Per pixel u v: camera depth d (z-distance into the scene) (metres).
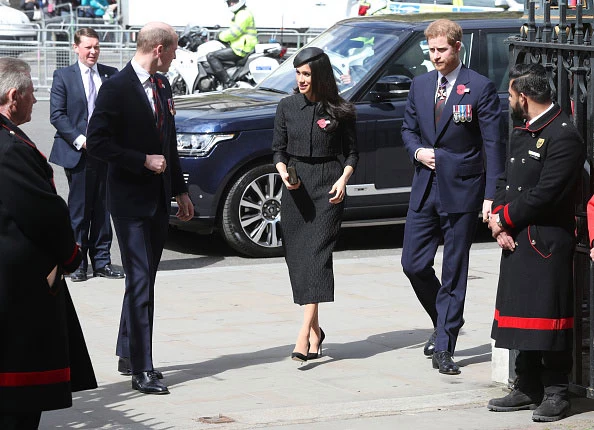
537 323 13.43
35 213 11.34
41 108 49.16
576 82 13.67
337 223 16.70
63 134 22.70
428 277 16.92
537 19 14.51
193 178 24.52
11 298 11.48
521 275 13.54
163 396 14.95
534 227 13.45
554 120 13.32
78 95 23.02
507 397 14.27
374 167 25.44
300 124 16.59
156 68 15.30
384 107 25.45
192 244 26.89
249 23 45.00
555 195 13.23
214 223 24.89
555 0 14.50
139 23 64.19
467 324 19.28
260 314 19.86
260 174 25.03
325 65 16.52
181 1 64.06
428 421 13.73
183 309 20.20
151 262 15.36
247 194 25.08
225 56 44.97
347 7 61.41
